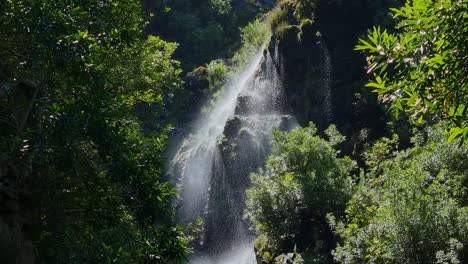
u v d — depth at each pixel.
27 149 6.95
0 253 6.78
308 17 26.62
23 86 8.09
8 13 7.61
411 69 4.37
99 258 7.21
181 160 29.41
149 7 44.00
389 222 10.75
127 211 8.45
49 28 7.14
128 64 13.77
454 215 10.59
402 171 12.27
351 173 19.53
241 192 25.02
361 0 24.84
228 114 31.52
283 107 26.55
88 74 7.38
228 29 45.34
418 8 4.18
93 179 8.03
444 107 4.34
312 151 16.70
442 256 9.84
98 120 7.30
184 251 8.27
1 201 6.99
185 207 27.38
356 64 24.17
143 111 16.47
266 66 28.42
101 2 9.27
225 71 35.66
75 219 8.31
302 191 15.70
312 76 25.69
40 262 7.43
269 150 24.75
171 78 16.55
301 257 14.60
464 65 4.08
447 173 12.04
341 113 23.30
